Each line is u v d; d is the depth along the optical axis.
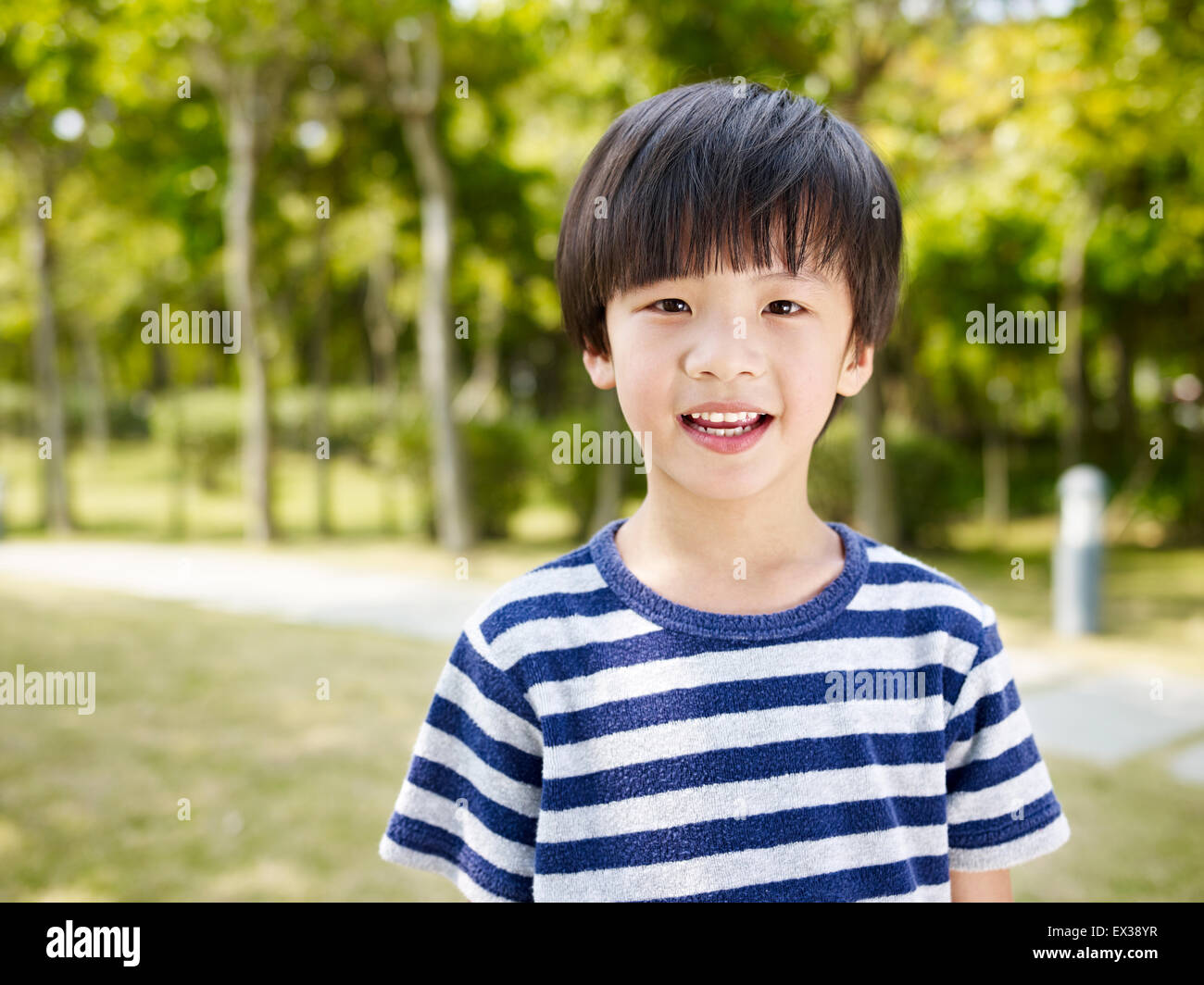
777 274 0.88
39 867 2.95
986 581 7.73
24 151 10.33
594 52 7.56
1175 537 9.72
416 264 12.33
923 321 10.30
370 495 14.38
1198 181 7.51
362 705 4.45
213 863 2.99
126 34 7.31
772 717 0.92
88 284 16.97
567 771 0.92
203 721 4.23
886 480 7.41
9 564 8.55
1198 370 10.33
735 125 0.91
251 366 9.95
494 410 20.05
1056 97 6.71
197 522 11.81
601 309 0.98
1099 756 3.78
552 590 0.99
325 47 8.80
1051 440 16.14
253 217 9.66
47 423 10.93
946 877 0.95
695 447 0.89
